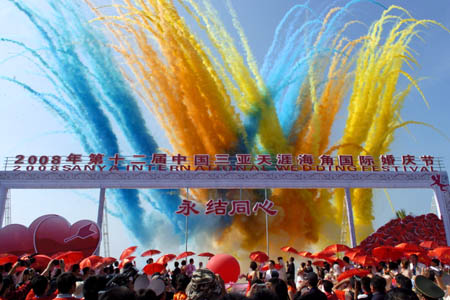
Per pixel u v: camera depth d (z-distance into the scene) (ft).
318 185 81.82
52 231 62.39
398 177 82.53
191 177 80.69
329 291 22.30
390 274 35.83
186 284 21.89
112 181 79.36
